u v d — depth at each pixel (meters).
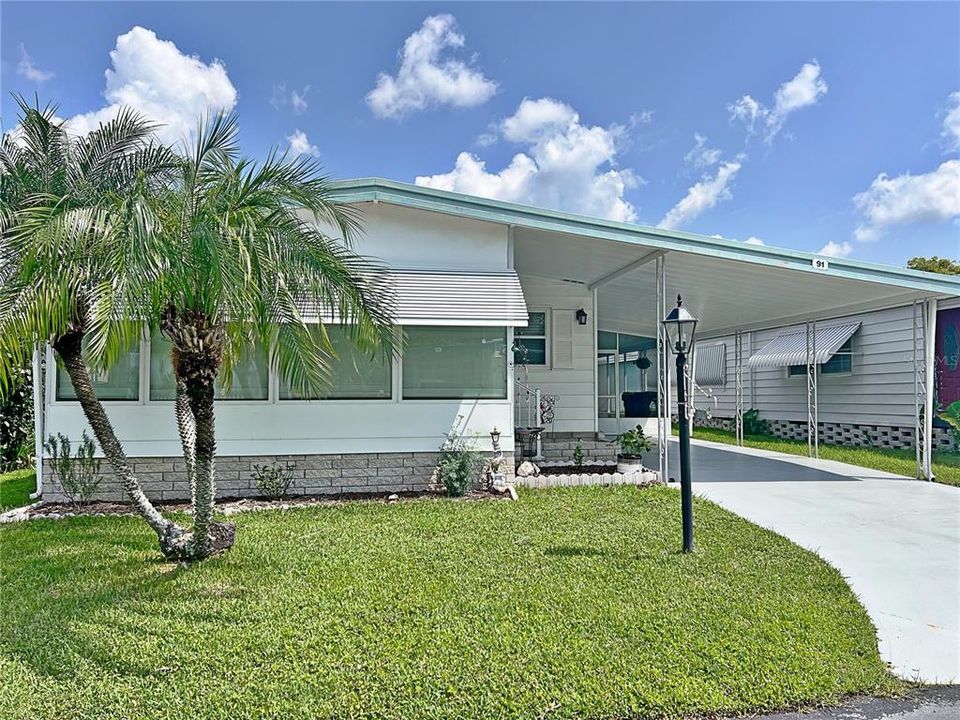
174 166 7.85
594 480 12.34
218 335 7.00
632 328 22.14
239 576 6.65
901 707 4.33
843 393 21.47
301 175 7.39
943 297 12.95
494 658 4.81
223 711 4.13
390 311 8.81
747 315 18.16
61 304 6.04
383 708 4.18
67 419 10.51
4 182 7.15
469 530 8.64
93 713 4.12
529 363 16.28
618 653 4.91
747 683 4.50
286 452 11.09
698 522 9.19
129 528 8.81
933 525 9.44
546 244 12.40
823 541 8.50
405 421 11.41
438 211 11.02
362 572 6.81
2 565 7.09
